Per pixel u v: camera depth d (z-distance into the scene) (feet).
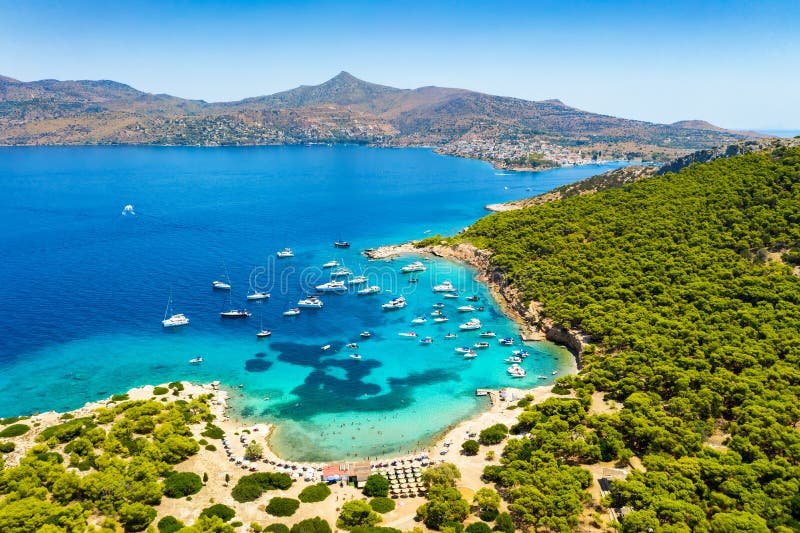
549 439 293.02
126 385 402.11
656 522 219.82
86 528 228.22
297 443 330.75
